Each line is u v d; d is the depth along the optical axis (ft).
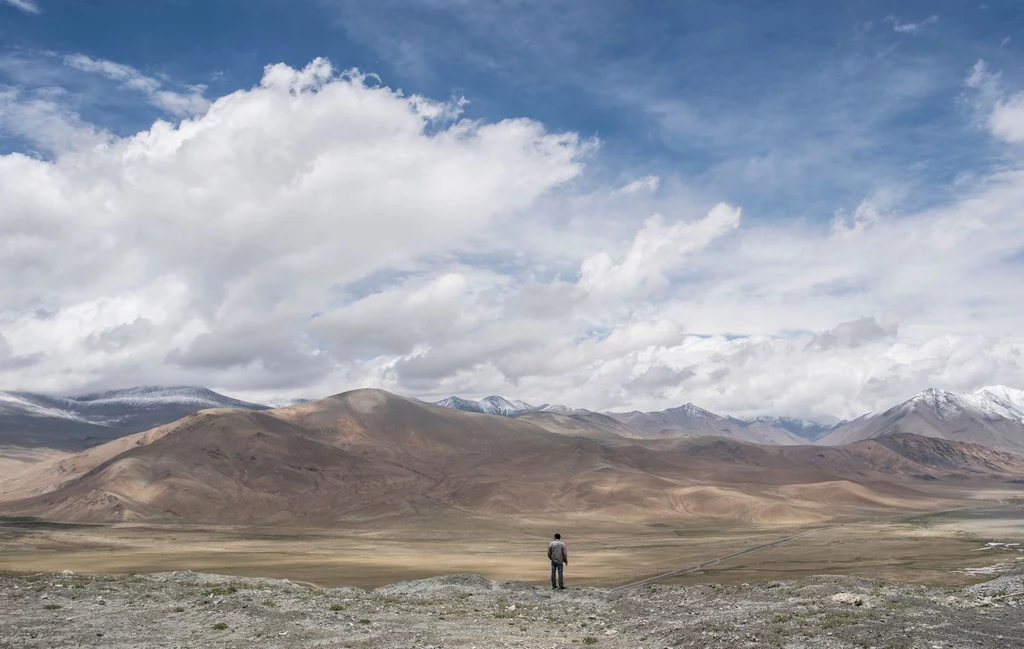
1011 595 126.93
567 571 309.42
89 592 124.47
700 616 111.75
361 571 311.88
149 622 101.09
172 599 119.65
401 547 475.72
